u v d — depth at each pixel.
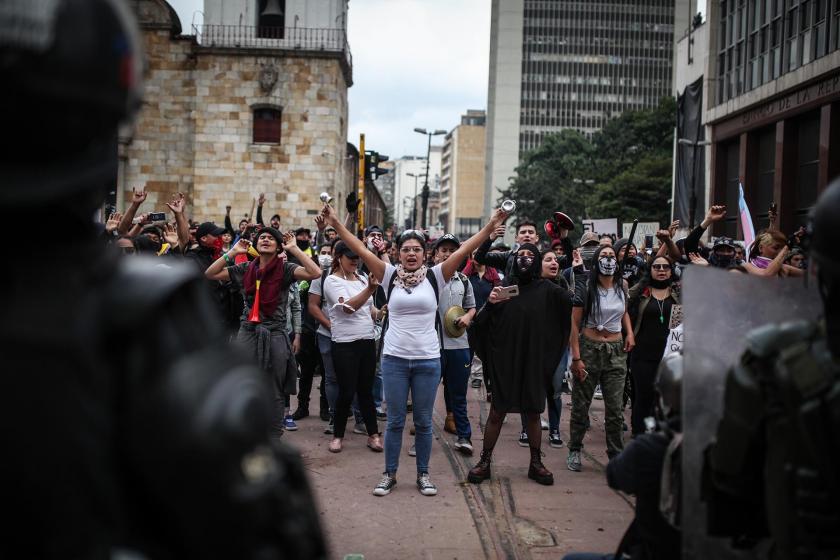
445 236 9.59
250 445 1.13
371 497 5.89
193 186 34.34
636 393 6.92
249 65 34.22
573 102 134.12
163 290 1.12
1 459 0.99
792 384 1.72
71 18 1.05
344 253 7.44
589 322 7.02
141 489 1.08
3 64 1.00
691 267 2.26
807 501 1.68
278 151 34.34
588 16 134.12
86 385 1.03
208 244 7.66
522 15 133.75
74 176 1.09
